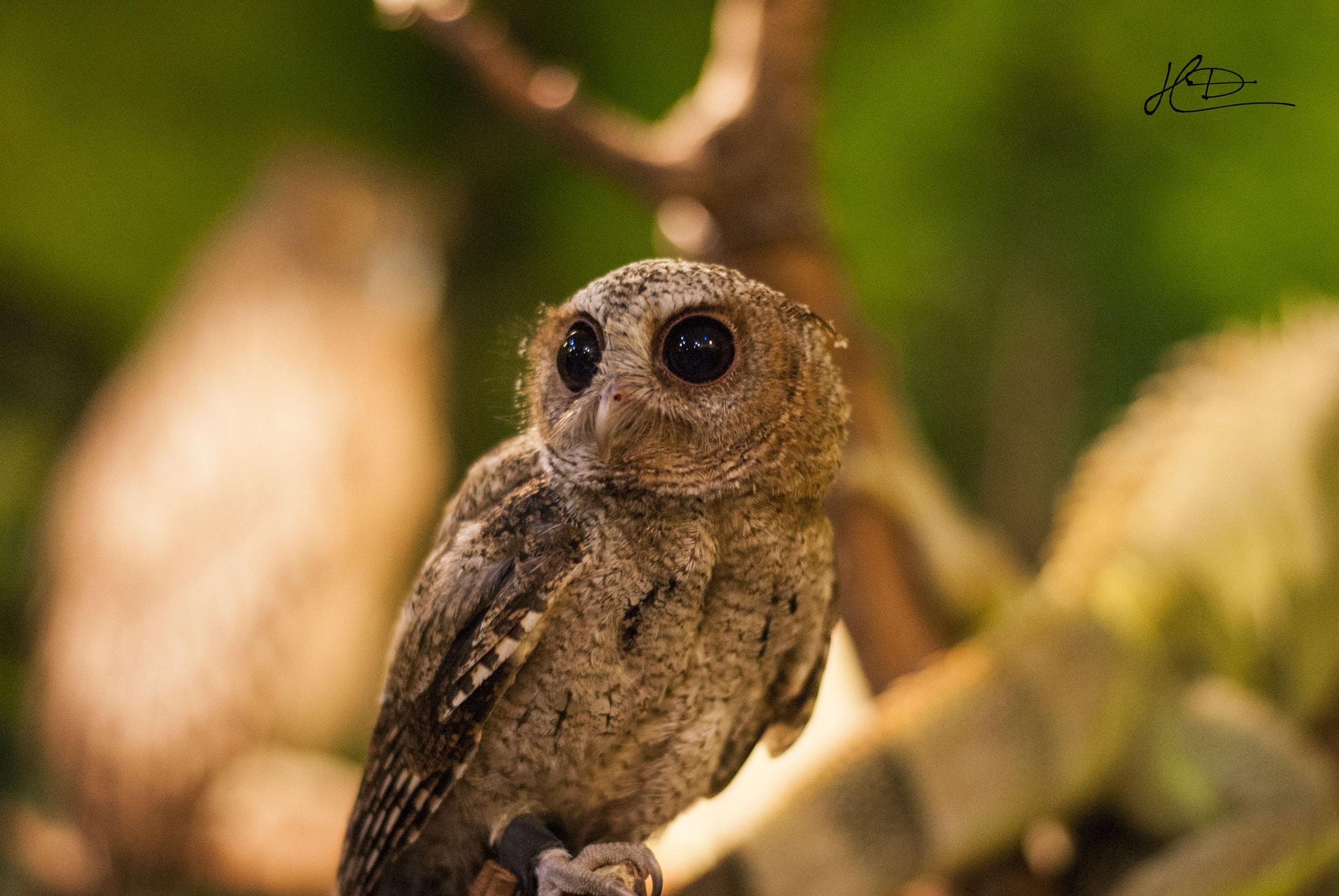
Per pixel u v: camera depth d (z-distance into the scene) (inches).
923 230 108.9
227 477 109.9
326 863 96.0
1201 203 102.8
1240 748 65.2
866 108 107.9
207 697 102.5
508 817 58.4
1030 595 66.4
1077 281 108.5
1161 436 71.5
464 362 130.1
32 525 124.6
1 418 125.3
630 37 115.6
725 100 65.4
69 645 104.4
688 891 62.0
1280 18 96.6
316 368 115.9
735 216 65.2
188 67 119.9
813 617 58.6
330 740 114.4
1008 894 65.2
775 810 62.7
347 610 113.9
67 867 100.2
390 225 121.4
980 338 110.7
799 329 58.2
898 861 63.0
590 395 57.8
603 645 57.9
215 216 124.6
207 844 98.4
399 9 65.0
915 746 63.6
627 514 57.9
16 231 119.4
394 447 117.4
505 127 123.7
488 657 57.7
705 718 58.6
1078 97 104.9
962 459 111.7
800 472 58.1
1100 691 65.0
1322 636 67.7
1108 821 66.4
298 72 123.0
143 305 125.2
